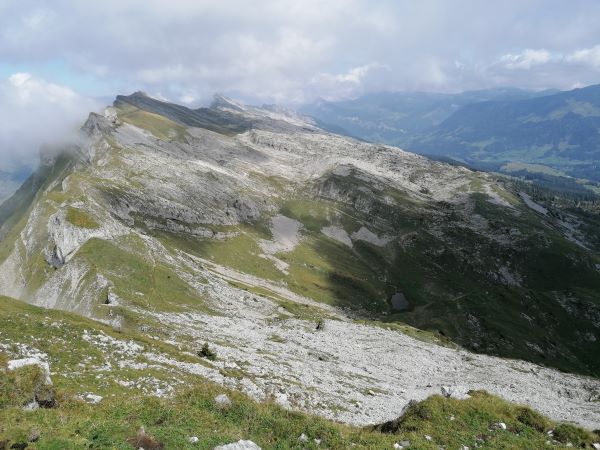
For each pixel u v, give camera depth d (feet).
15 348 128.98
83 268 409.28
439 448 88.33
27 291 465.06
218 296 476.95
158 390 128.88
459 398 115.24
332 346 355.15
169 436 74.79
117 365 142.00
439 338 530.68
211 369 169.89
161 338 264.31
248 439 81.61
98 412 86.12
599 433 109.09
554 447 93.61
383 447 84.99
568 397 316.19
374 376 278.46
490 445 92.99
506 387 313.32
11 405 85.51
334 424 96.02
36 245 544.62
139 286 408.87
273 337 351.46
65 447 67.10
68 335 152.25
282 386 182.70
